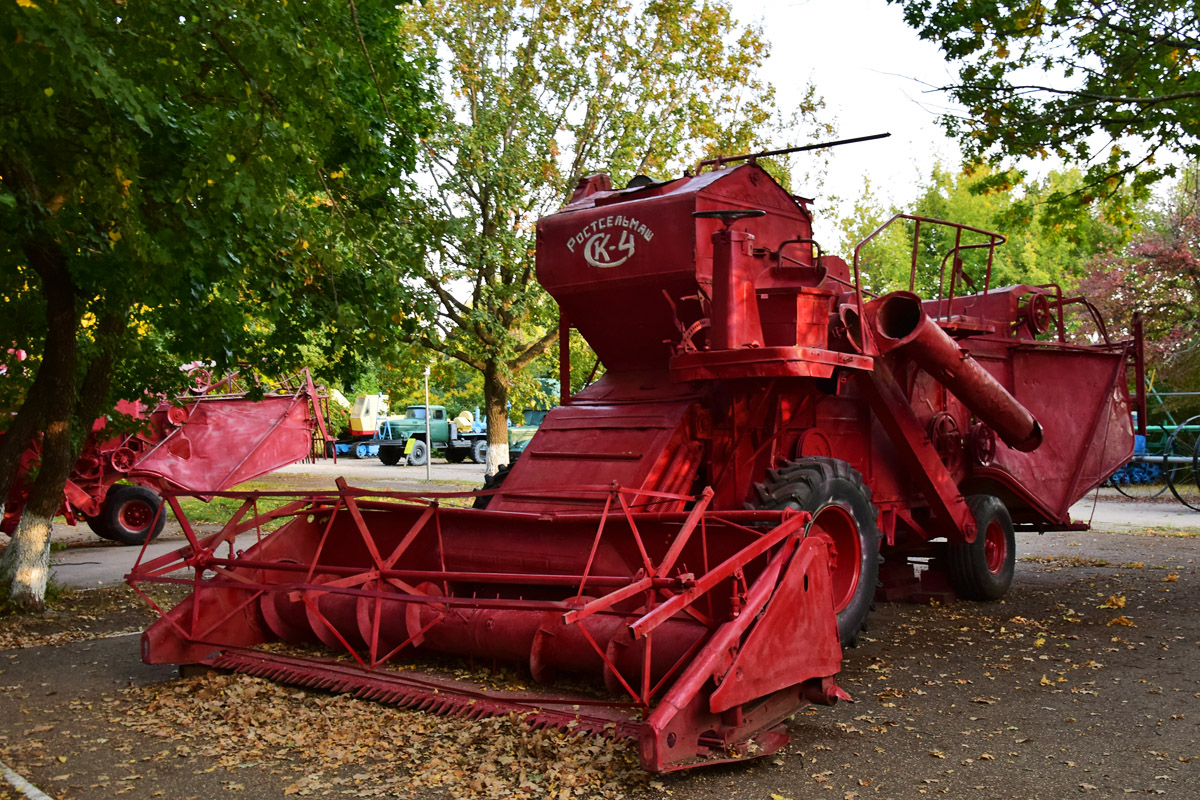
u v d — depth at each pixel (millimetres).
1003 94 11000
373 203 10352
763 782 4898
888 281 39406
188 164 7066
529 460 7543
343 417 49312
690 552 6430
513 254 18062
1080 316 27672
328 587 6457
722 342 6691
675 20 18922
